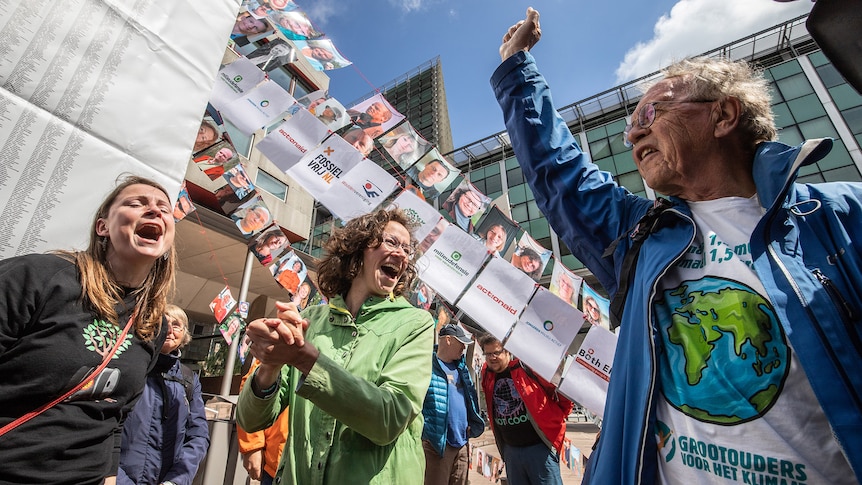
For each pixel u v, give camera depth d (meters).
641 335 0.93
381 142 2.51
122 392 1.07
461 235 2.47
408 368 1.13
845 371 0.65
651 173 1.10
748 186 0.99
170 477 1.90
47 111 1.34
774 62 15.99
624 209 1.27
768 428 0.69
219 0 2.06
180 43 1.81
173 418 1.99
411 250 1.64
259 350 0.91
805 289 0.74
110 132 1.48
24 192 1.24
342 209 2.17
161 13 1.77
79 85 1.43
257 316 10.02
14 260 0.94
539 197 1.46
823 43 0.61
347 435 1.05
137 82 1.61
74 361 0.93
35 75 1.33
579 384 2.46
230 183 2.54
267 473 2.46
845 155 13.30
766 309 0.76
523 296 2.43
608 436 0.90
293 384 1.23
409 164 2.52
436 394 2.80
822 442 0.66
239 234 6.84
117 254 1.12
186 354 12.86
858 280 0.74
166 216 1.23
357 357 1.17
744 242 0.87
